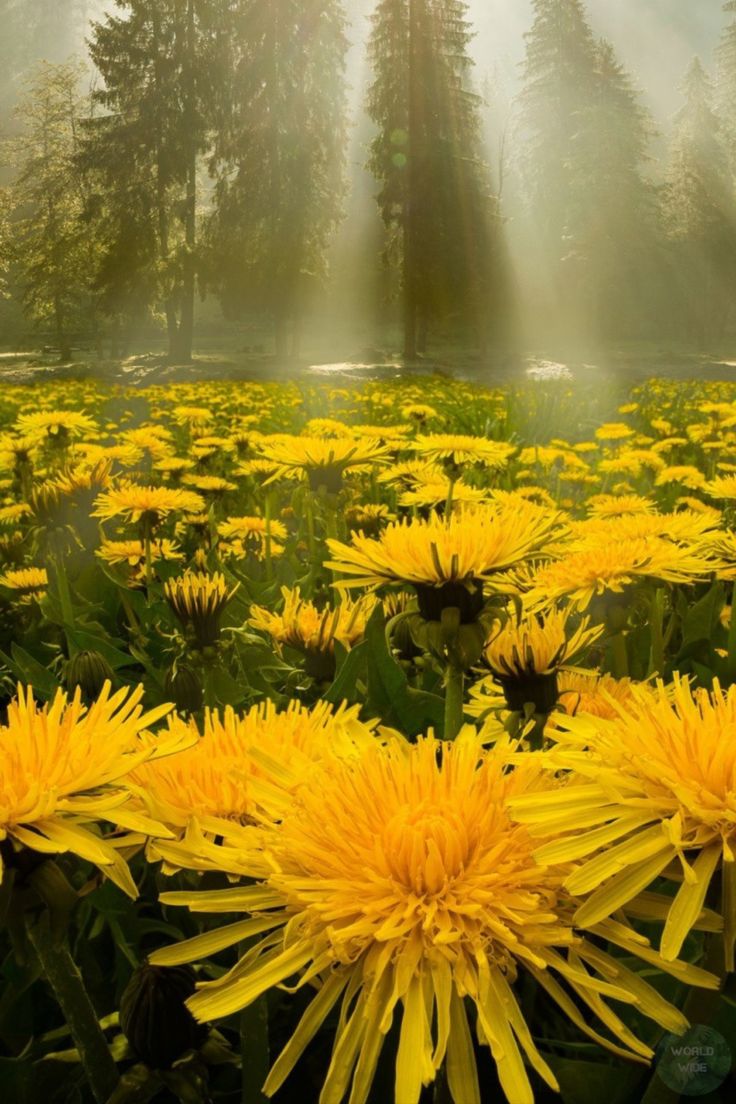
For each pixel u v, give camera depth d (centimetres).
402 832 74
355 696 175
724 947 69
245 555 342
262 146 3575
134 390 1488
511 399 868
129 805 89
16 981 115
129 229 3591
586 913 68
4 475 532
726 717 77
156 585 288
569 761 78
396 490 406
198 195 4059
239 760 93
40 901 76
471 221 4116
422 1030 65
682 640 239
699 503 384
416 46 3928
